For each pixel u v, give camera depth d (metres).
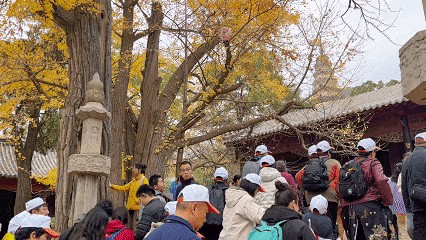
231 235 4.59
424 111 14.25
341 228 6.24
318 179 6.29
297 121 16.48
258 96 15.87
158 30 13.89
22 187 16.66
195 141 13.27
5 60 11.30
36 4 8.87
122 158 12.41
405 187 4.19
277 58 13.80
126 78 13.05
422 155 3.99
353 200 5.10
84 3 9.16
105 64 9.94
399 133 15.11
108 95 9.82
